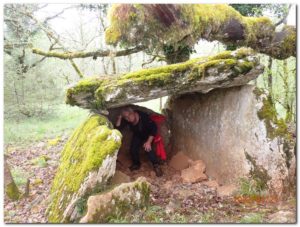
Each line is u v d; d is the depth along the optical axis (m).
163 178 3.53
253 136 2.98
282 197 2.80
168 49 4.01
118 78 3.15
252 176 2.96
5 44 5.39
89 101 3.21
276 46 3.88
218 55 2.99
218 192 3.04
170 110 4.05
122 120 3.87
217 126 3.32
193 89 3.10
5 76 6.05
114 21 3.39
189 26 3.38
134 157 3.77
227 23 3.53
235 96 3.17
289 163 2.90
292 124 4.29
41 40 6.55
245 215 2.56
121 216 2.54
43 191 3.29
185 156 3.70
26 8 5.34
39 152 4.70
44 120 6.67
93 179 2.54
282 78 4.59
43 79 6.67
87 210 2.45
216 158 3.32
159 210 2.70
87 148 2.79
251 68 2.93
